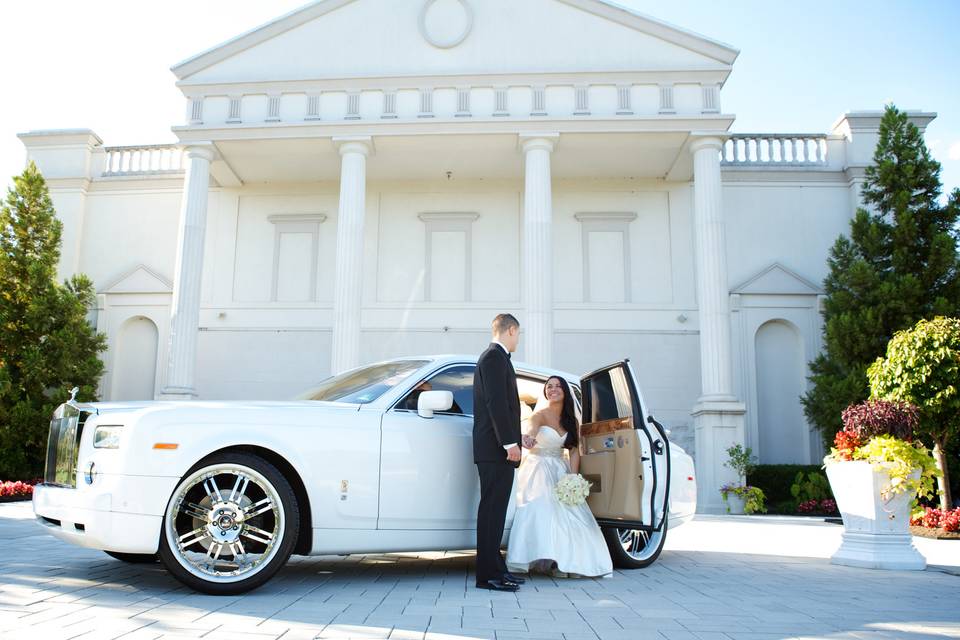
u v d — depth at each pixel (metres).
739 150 20.22
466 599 4.21
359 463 4.60
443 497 4.88
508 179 19.98
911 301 15.02
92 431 4.27
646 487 4.91
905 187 16.02
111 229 20.42
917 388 9.45
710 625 3.63
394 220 19.97
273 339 19.52
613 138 17.06
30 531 7.52
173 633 3.14
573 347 19.09
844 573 5.84
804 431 18.92
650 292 19.44
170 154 20.88
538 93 17.00
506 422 4.61
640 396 5.12
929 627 3.68
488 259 19.69
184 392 16.38
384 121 16.86
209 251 20.08
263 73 17.58
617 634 3.39
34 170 17.56
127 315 19.97
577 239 19.73
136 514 4.02
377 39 17.67
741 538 9.18
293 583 4.67
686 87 17.03
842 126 20.05
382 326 19.36
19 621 3.32
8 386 15.59
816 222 19.61
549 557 5.02
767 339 19.41
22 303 16.69
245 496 4.37
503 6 17.70
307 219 20.11
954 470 12.67
